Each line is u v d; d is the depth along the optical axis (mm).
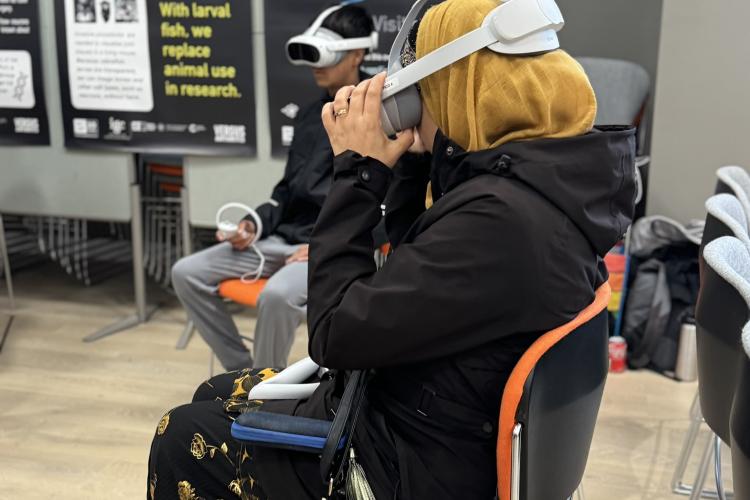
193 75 3230
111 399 2793
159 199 3455
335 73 2527
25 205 3529
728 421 1482
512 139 1134
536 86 1103
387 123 1227
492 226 1057
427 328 1080
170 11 3184
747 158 3170
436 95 1194
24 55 3346
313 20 3076
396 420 1196
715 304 1498
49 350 3209
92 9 3244
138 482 2279
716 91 3145
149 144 3334
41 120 3408
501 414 1089
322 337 1171
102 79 3309
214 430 1349
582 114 1125
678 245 3090
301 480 1210
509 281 1059
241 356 2668
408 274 1081
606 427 2619
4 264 3699
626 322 3086
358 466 1172
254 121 3234
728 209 1856
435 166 1225
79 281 4016
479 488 1168
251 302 2496
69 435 2537
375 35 2545
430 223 1141
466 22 1135
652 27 3617
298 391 1356
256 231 2629
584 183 1104
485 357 1134
